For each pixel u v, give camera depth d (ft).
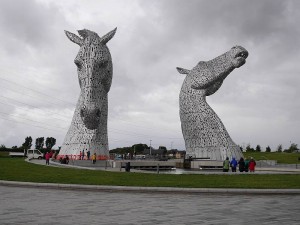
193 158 136.87
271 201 42.06
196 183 59.93
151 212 33.47
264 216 31.42
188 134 146.72
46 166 92.79
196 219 29.78
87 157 123.44
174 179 66.85
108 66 130.82
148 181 63.00
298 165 147.54
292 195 48.91
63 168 87.86
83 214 32.12
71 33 134.00
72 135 130.93
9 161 110.22
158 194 49.52
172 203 39.93
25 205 37.27
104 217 30.63
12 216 30.58
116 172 79.36
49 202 39.93
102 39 129.29
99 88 127.24
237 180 65.57
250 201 42.01
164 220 29.30
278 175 76.95
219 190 50.93
